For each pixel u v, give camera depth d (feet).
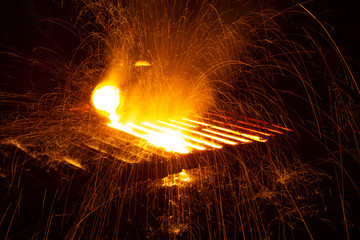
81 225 6.46
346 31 16.24
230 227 6.75
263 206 7.45
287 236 6.58
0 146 8.39
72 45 16.70
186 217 6.96
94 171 7.06
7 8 14.79
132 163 7.35
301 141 9.80
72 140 8.88
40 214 6.46
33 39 15.66
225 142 8.96
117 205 7.03
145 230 6.52
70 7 16.57
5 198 6.22
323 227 6.89
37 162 7.53
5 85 14.19
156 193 7.61
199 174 8.46
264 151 8.91
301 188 8.12
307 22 17.31
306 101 13.50
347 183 8.36
